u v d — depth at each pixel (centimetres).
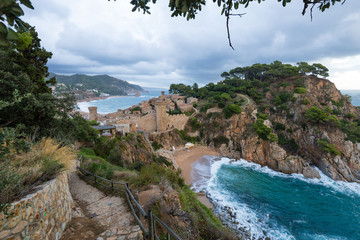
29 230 413
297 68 7744
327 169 4547
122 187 1086
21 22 155
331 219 2858
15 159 533
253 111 6531
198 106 8356
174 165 4603
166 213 898
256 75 9881
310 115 5344
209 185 3847
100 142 2855
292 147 5466
